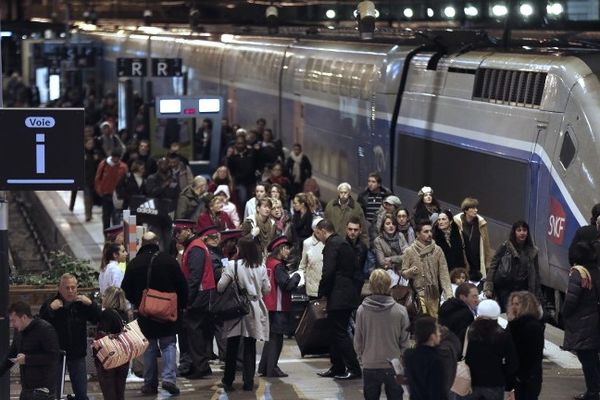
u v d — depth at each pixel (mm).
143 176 48031
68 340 23641
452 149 38594
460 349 21141
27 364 21938
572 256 24641
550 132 32781
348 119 48500
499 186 35375
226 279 26016
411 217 35281
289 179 49531
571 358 28844
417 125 41500
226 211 38344
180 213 38219
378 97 44656
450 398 20922
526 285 28266
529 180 33562
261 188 36656
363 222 31484
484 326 20109
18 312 21828
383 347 21672
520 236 28125
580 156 31562
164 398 25812
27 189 22516
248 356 26266
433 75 40500
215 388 26609
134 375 28188
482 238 30531
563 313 24734
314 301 27906
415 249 27859
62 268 31875
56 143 22500
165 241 41125
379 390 21953
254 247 26016
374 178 38031
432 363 19328
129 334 23719
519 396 20891
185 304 25953
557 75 32781
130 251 33156
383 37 48812
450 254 30391
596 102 31453
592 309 24438
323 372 27891
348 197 35125
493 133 35781
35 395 21891
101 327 23750
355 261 26734
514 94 34875
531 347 20719
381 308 21656
